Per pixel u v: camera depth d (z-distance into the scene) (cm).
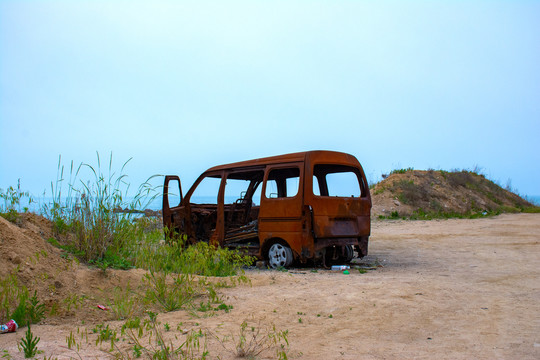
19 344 384
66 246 652
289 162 880
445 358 352
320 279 726
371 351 372
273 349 377
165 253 768
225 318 484
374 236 1505
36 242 598
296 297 582
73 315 482
